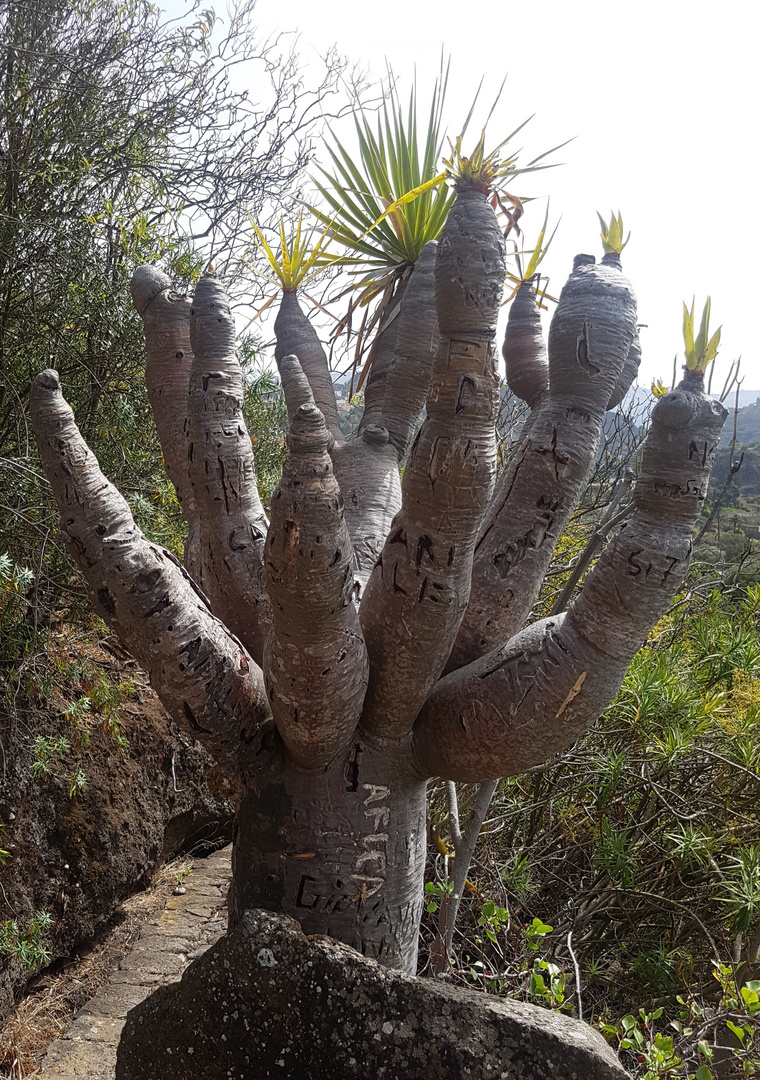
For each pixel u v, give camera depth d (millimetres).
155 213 4945
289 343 2863
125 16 4688
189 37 4859
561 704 1795
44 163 3973
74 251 3906
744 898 3520
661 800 4180
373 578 1879
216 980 1788
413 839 2160
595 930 4246
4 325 3838
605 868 4168
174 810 4789
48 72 4129
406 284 2902
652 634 5340
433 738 2010
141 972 3777
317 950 1771
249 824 2135
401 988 1744
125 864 4195
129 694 4598
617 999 4090
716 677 4629
